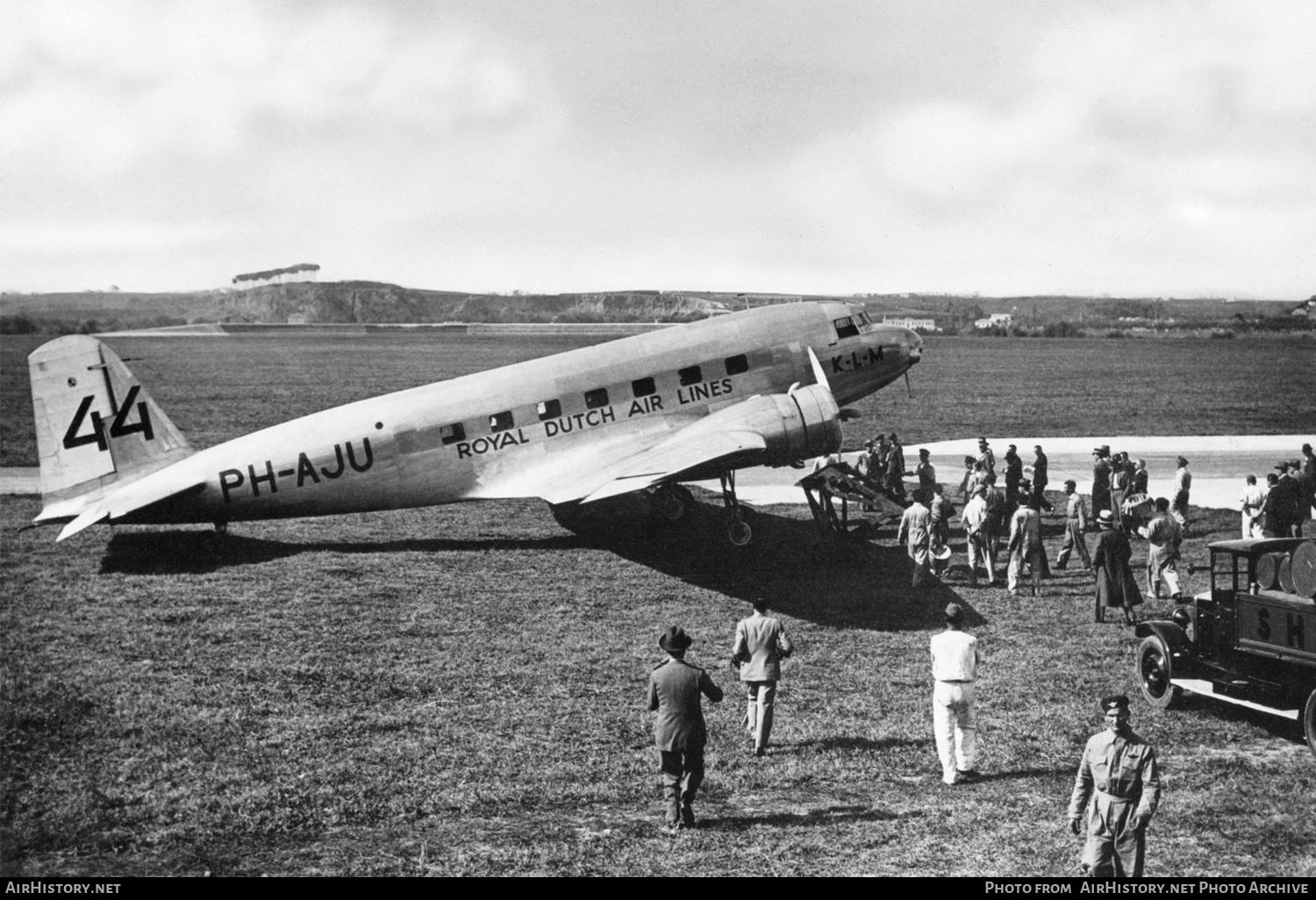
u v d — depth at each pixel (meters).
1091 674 14.59
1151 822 9.48
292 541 23.05
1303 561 11.38
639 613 17.56
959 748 10.78
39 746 11.48
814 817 9.87
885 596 18.86
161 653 15.01
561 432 21.84
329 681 13.94
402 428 21.28
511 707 13.05
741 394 22.92
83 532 24.03
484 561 21.28
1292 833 9.21
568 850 9.02
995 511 20.00
